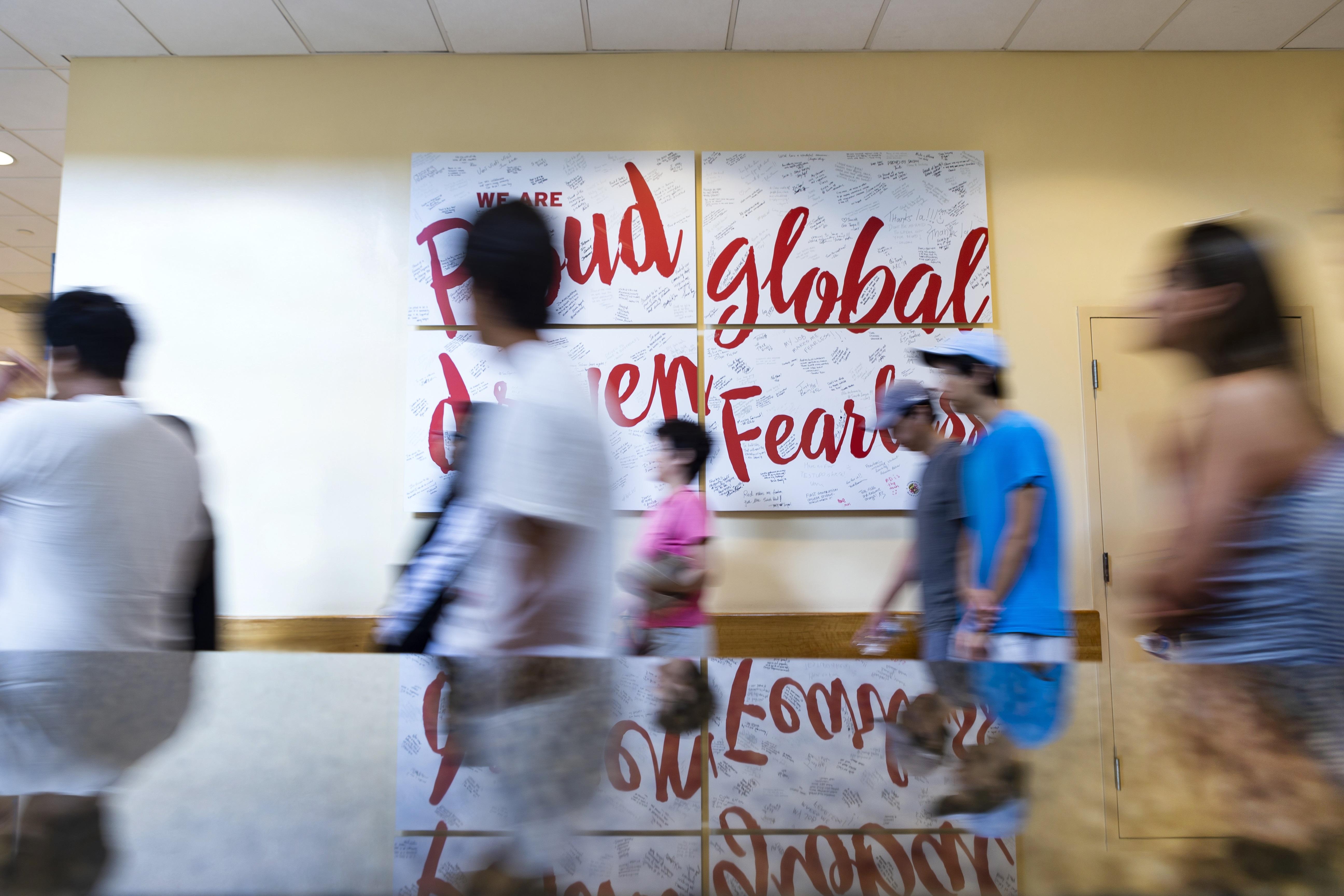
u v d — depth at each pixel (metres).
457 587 1.18
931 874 0.18
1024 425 1.86
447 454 3.00
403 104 3.15
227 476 3.04
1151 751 0.32
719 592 2.95
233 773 0.28
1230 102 3.21
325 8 2.88
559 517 1.05
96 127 3.14
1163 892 0.17
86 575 1.19
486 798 0.25
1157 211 3.17
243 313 3.10
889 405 2.18
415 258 3.07
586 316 3.03
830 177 3.08
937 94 3.17
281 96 3.16
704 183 3.08
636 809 0.24
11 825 0.22
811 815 0.24
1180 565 1.08
